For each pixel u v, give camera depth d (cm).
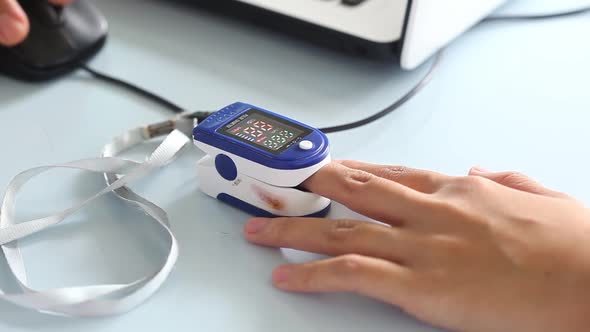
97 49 48
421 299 32
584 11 55
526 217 34
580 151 42
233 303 33
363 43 45
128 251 35
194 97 45
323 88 46
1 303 33
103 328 32
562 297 32
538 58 49
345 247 34
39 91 46
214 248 36
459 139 42
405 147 42
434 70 48
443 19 46
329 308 33
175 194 39
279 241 35
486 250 33
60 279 34
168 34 51
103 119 43
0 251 35
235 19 53
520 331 32
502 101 45
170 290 34
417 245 33
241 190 37
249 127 38
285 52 50
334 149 41
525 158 41
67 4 47
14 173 39
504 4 55
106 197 38
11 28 44
